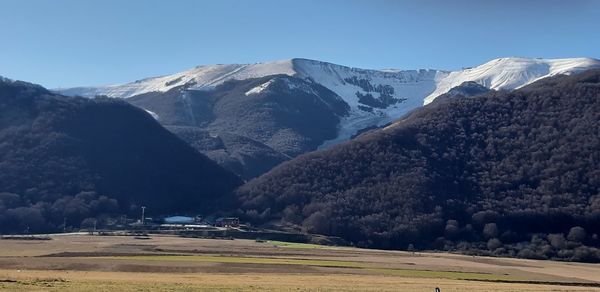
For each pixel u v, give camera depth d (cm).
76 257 12462
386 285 8838
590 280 12144
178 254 14100
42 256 12525
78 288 6750
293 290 7419
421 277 11181
